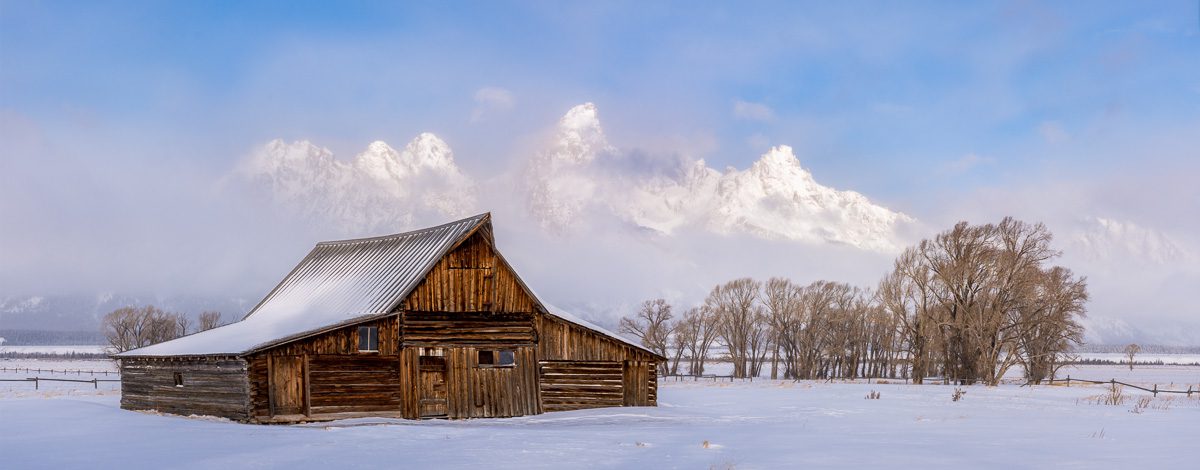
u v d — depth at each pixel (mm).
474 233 40750
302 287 47906
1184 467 19328
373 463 20250
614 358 43312
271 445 24078
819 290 119750
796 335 120625
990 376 80312
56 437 25844
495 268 40844
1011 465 19797
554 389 42188
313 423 36844
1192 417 36781
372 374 38625
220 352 37375
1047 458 21094
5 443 24203
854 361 121750
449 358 39594
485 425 34875
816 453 22219
